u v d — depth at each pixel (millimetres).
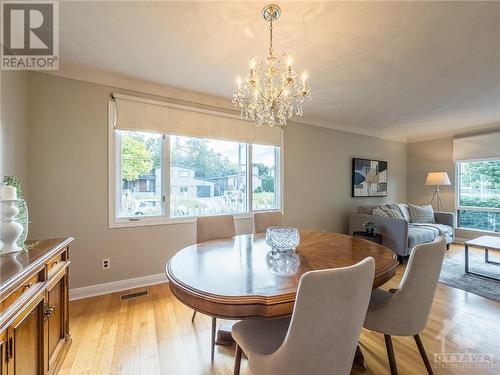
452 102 3271
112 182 2555
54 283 1428
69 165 2361
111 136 2541
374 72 2412
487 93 2949
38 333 1244
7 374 951
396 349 1724
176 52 2080
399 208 4598
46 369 1314
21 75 2076
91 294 2461
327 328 893
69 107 2357
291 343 890
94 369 1504
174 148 2961
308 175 4141
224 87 2828
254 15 1614
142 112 2666
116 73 2475
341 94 3002
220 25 1719
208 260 1475
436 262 1314
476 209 4734
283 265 1389
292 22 1674
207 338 1830
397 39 1868
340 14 1594
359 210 4430
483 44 1928
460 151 4895
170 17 1636
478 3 1485
